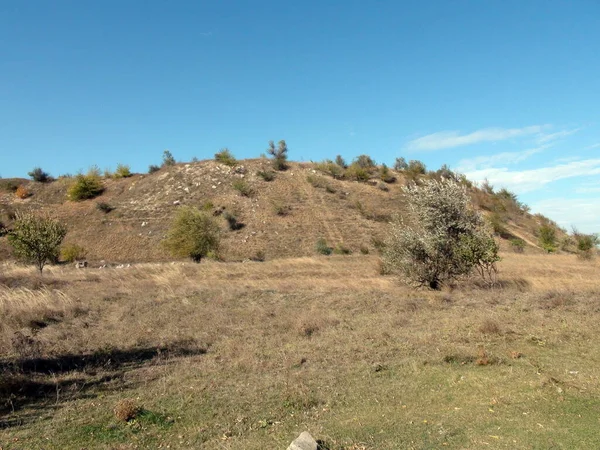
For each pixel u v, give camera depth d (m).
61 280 20.09
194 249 33.97
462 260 15.73
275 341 9.59
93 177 58.84
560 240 46.00
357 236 44.78
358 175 59.72
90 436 5.33
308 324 10.62
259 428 5.45
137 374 7.63
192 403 6.29
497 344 8.52
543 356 7.73
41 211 52.81
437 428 5.07
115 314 12.55
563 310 11.61
